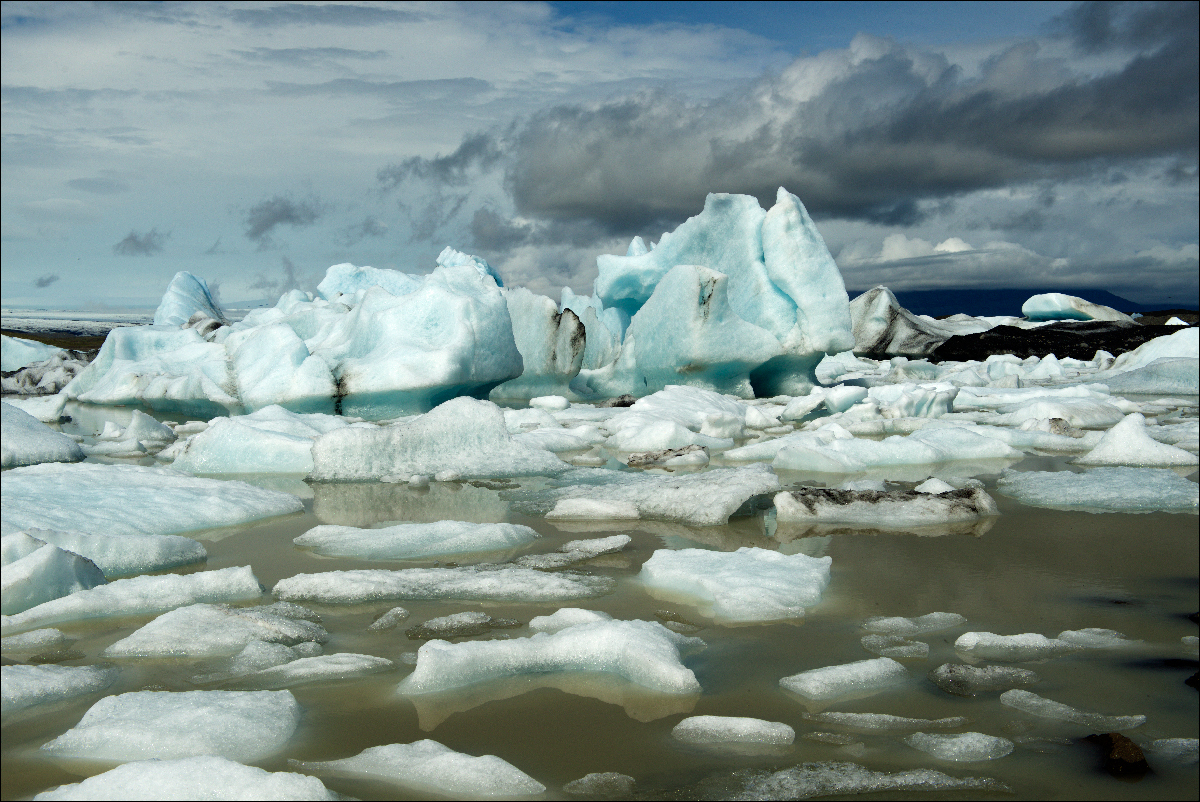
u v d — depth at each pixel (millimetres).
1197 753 2266
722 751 2311
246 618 3373
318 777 2178
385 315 12820
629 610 3609
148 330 15891
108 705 2559
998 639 3139
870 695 2680
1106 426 10508
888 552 4535
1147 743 2330
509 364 13016
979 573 4113
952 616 3457
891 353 28266
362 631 3391
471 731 2461
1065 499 5887
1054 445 8883
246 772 2045
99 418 13180
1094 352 24672
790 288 14445
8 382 17750
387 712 2592
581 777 2176
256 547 4863
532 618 3496
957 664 2922
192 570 4395
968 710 2561
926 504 5418
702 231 16062
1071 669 2883
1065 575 4062
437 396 12250
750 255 15148
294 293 18562
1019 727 2441
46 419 12766
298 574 4227
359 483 7074
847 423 10750
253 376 12578
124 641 3193
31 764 2273
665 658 2805
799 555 4246
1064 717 2500
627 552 4652
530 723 2510
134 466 6676
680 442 9062
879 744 2350
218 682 2836
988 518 5383
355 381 11953
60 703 2697
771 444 8289
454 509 5910
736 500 5480
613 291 18000
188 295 22641
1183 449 8492
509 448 7715
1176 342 17734
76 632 3436
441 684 2766
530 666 2924
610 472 7422
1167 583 3912
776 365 15023
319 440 7270
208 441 7852
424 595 3867
